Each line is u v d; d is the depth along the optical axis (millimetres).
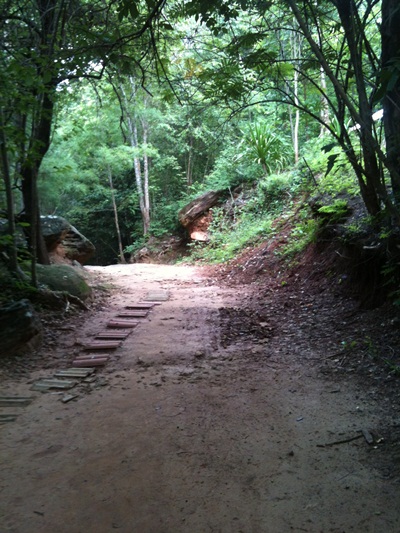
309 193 11391
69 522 2479
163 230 19703
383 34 4227
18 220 9359
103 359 5293
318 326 6016
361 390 4152
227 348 5680
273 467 3016
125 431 3572
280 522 2467
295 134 14078
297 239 9844
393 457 3059
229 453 3209
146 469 3012
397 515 2492
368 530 2385
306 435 3445
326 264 7727
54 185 15031
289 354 5281
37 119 6852
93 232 25547
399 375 4227
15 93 6062
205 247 15664
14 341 5418
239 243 12875
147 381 4672
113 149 18672
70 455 3203
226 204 16188
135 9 3967
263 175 15188
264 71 5258
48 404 4125
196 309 7641
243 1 5004
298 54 8711
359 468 2967
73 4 6246
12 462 3107
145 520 2496
